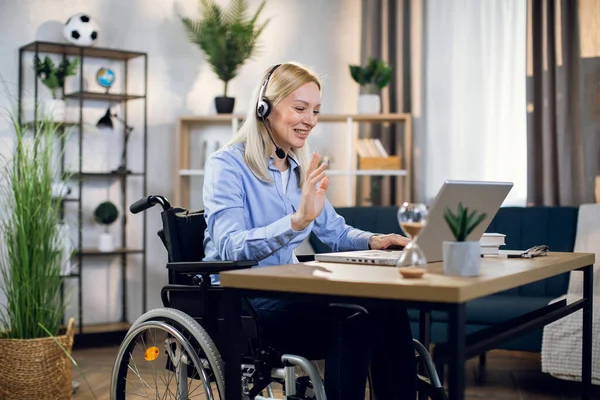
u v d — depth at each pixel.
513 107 4.70
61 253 3.29
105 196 4.90
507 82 4.71
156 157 5.04
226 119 4.79
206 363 2.10
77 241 4.78
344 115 4.82
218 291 2.06
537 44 4.55
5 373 3.16
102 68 4.71
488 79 4.77
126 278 4.98
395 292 1.46
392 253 2.05
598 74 4.30
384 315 1.94
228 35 4.77
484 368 3.89
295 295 1.59
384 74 4.85
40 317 3.19
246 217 2.19
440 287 1.41
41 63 4.46
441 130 4.93
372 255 1.96
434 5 4.94
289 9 5.24
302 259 2.39
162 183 5.06
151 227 5.05
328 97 5.27
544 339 3.36
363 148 4.92
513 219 4.17
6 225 3.26
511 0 4.68
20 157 3.22
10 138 4.52
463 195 1.88
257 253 1.95
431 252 1.92
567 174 4.40
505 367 3.91
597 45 4.30
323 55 5.28
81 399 3.33
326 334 2.01
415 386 1.94
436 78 4.95
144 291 4.82
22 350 3.12
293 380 1.89
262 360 1.89
